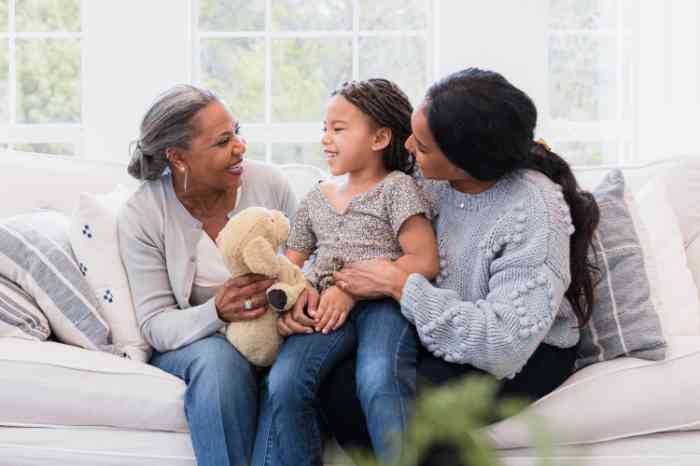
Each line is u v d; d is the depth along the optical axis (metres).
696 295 2.05
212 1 3.34
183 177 1.94
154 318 1.89
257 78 3.34
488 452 0.57
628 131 3.39
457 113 1.66
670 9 3.20
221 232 1.76
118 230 1.99
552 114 3.40
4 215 2.30
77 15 3.31
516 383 1.68
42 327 1.91
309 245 1.95
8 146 3.34
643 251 1.89
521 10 3.21
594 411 1.66
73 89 3.33
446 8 3.21
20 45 3.32
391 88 1.92
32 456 1.71
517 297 1.62
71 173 2.39
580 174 2.38
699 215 2.25
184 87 1.96
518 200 1.70
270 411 1.62
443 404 0.55
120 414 1.72
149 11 3.22
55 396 1.72
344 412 1.66
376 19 3.33
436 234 1.83
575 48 3.38
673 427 1.66
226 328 1.83
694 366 1.70
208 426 1.64
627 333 1.76
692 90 3.10
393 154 1.91
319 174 2.45
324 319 1.71
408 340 1.68
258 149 3.35
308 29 3.34
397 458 0.66
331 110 1.90
